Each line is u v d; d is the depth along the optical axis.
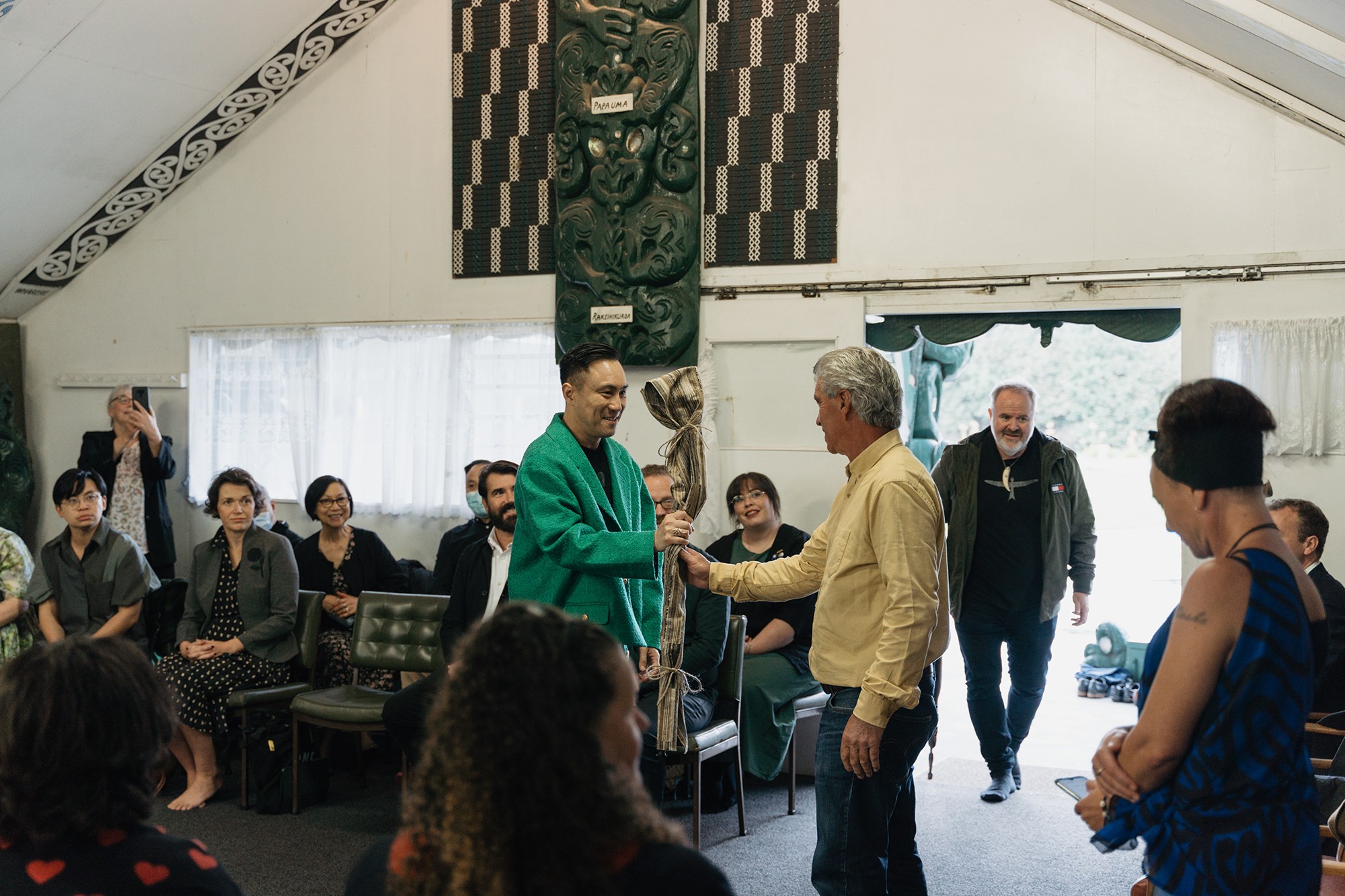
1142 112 4.51
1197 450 1.52
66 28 4.90
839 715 2.47
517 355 5.55
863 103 4.93
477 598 4.26
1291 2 3.17
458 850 0.95
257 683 4.57
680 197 5.16
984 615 4.42
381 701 4.36
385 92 5.75
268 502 5.21
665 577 2.80
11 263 6.14
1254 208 4.37
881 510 2.40
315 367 5.90
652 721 3.25
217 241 6.09
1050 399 13.16
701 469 2.72
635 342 5.23
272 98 5.89
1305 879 1.47
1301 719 1.47
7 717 1.22
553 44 5.43
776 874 3.64
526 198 5.50
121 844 1.27
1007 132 4.71
